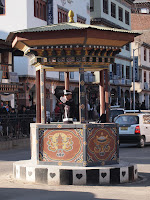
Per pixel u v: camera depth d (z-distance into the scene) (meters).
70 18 11.35
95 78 43.62
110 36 10.50
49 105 36.28
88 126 9.98
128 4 57.81
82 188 9.27
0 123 19.73
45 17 36.69
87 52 10.65
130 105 48.47
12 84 29.20
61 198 8.20
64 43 10.41
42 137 10.34
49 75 36.25
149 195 8.45
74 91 41.53
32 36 10.39
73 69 11.34
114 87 50.00
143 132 20.16
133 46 59.53
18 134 20.86
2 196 8.48
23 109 22.67
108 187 9.40
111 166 10.02
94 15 48.50
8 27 33.94
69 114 10.76
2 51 29.27
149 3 70.62
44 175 9.82
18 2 33.75
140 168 12.66
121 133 20.22
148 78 63.28
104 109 11.47
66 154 10.11
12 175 11.21
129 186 9.52
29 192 8.85
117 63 51.72
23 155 16.91
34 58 10.92
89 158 10.01
